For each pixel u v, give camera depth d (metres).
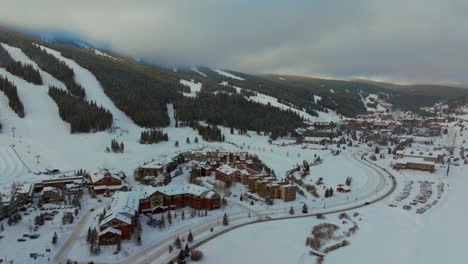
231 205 139.50
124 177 175.50
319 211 136.88
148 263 89.25
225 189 159.12
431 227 122.25
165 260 91.06
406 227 123.44
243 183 171.25
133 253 94.44
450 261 98.44
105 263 88.44
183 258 88.50
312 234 114.38
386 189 170.00
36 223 111.00
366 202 149.50
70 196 140.38
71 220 114.12
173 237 106.19
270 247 103.44
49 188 138.25
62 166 189.62
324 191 164.12
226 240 105.50
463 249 104.75
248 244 104.25
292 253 100.88
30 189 139.50
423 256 101.75
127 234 102.25
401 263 97.56
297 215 131.00
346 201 151.00
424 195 159.38
